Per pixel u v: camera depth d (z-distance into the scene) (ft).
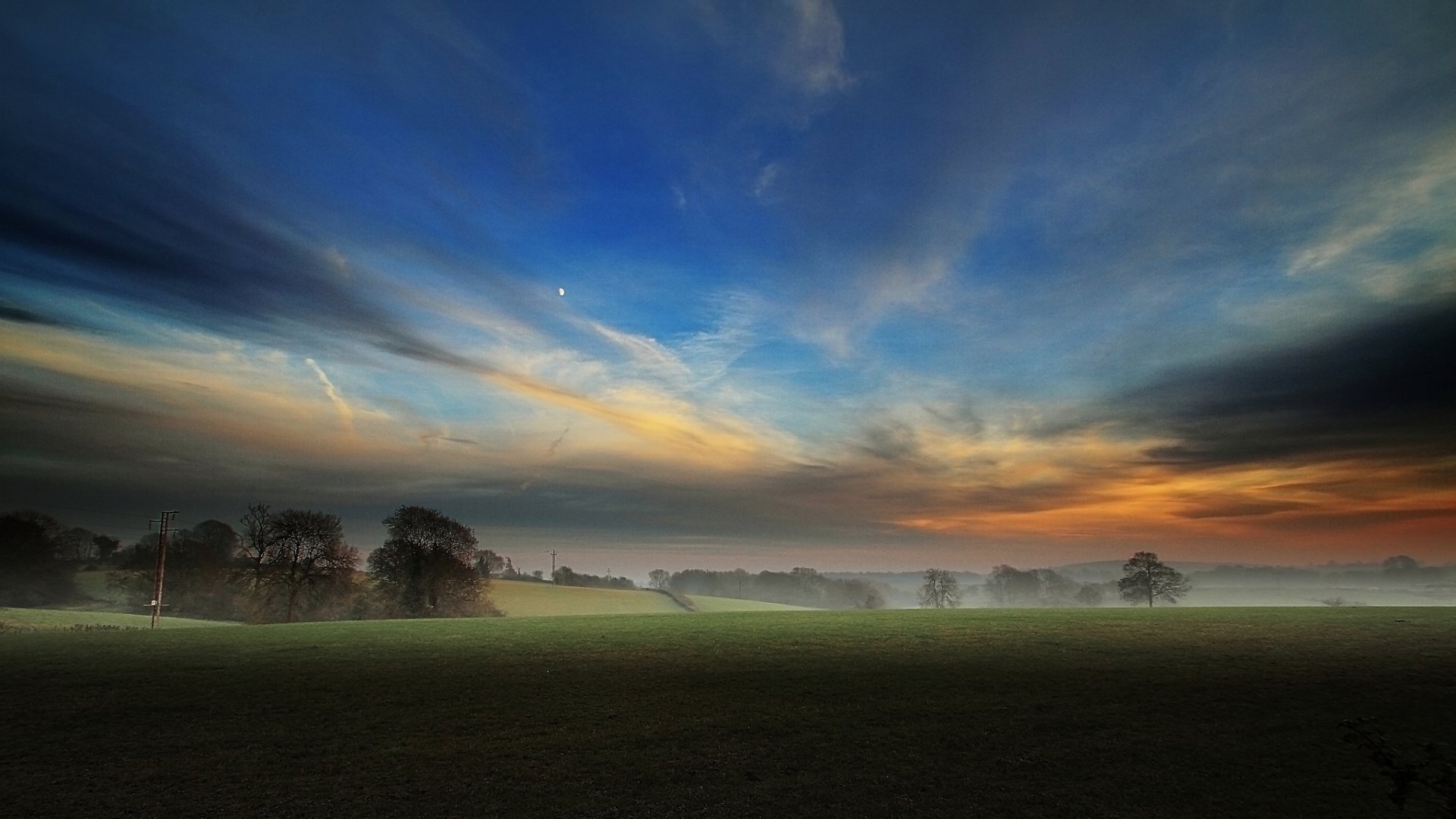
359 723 61.00
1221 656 93.81
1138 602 321.73
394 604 244.01
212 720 62.13
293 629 146.20
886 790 43.55
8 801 42.11
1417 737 54.03
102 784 45.11
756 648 111.24
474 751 52.44
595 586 474.08
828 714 63.52
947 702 67.82
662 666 92.48
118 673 86.33
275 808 41.06
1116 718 60.70
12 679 81.97
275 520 231.91
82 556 313.12
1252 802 41.27
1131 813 39.68
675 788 44.19
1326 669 82.23
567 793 43.37
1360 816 39.06
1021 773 46.62
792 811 40.24
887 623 152.15
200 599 256.93
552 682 80.12
